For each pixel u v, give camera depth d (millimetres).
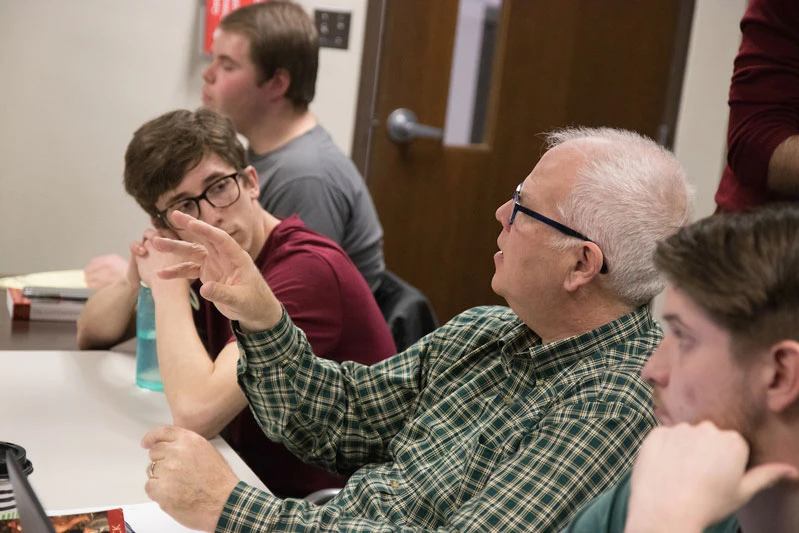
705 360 726
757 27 1534
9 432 1452
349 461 1540
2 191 3145
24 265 3203
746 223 724
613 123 3396
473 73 3322
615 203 1252
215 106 2564
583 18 3324
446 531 1155
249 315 1390
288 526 1178
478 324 1513
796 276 672
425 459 1379
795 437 701
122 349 2010
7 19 3045
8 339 1992
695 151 3432
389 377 1525
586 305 1304
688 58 3367
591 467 1171
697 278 717
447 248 3414
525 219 1301
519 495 1159
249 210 1802
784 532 736
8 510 1112
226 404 1546
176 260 1730
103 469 1351
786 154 1456
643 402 1213
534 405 1304
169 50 3158
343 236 2561
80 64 3113
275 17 2490
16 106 3104
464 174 3371
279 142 2566
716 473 696
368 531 1177
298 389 1469
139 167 1734
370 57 3229
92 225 3221
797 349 667
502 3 3289
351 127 3273
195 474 1195
